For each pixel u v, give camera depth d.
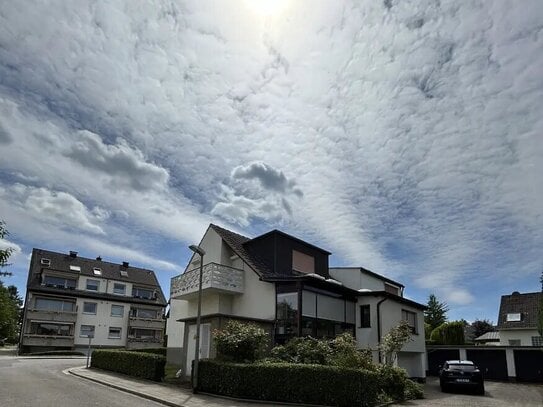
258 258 23.78
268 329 19.81
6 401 12.20
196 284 22.47
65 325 45.53
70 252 51.88
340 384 13.23
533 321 37.25
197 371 15.32
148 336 51.28
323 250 26.47
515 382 26.36
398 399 15.50
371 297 23.16
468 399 16.73
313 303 20.62
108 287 50.66
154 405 12.86
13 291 63.09
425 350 27.48
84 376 19.83
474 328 56.22
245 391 14.08
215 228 25.16
